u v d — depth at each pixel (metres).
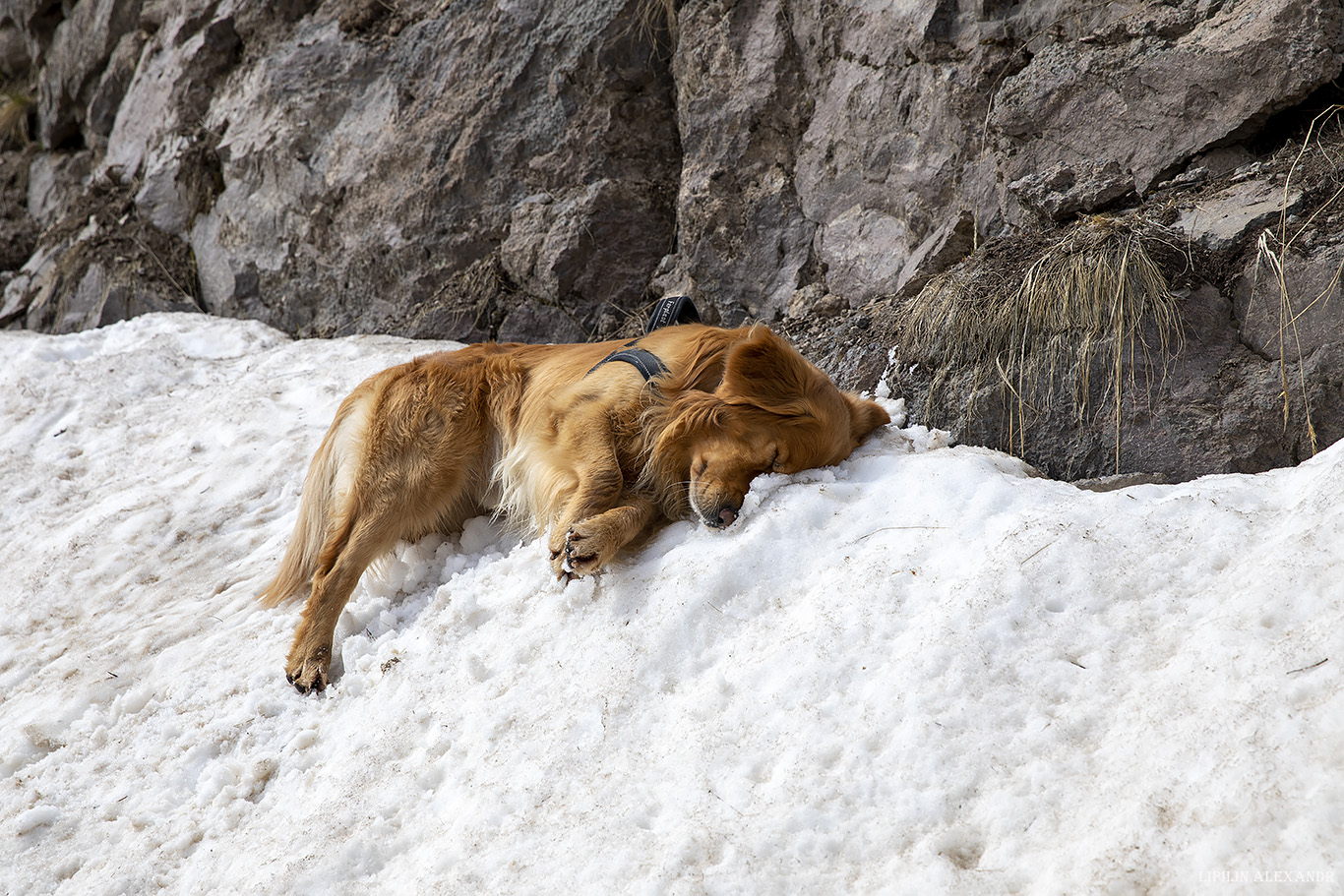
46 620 4.44
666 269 6.21
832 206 5.34
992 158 4.61
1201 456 3.41
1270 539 2.53
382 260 7.07
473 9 6.91
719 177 5.72
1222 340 3.47
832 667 2.60
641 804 2.38
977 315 3.93
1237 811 1.85
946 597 2.70
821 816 2.21
